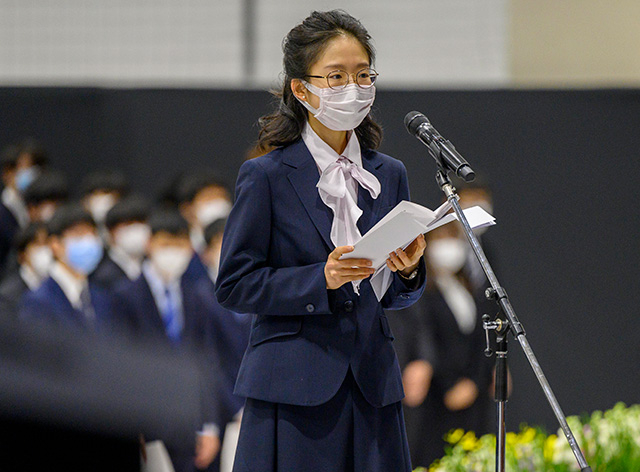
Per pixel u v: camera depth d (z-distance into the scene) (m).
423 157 12.37
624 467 6.29
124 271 9.73
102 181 11.74
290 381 3.87
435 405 11.01
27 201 11.46
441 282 11.20
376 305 4.05
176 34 13.08
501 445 4.07
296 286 3.81
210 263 9.84
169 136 12.22
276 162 4.05
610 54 13.52
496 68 13.52
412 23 13.42
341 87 3.88
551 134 12.63
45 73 12.94
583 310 12.67
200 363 9.06
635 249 12.69
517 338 3.78
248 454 3.93
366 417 3.93
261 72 13.17
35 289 9.01
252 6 13.13
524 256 12.61
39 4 12.91
